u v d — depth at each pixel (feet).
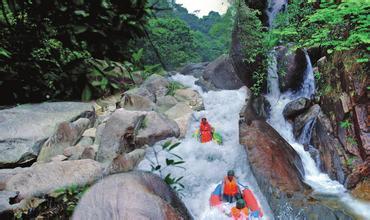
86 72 10.84
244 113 23.21
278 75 25.81
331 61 22.15
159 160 19.54
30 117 20.01
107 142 18.98
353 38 17.93
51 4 6.68
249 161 18.10
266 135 20.18
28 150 17.39
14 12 6.70
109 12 7.06
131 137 19.97
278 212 15.23
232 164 19.62
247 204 15.62
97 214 7.06
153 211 7.25
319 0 26.08
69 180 14.75
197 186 18.30
